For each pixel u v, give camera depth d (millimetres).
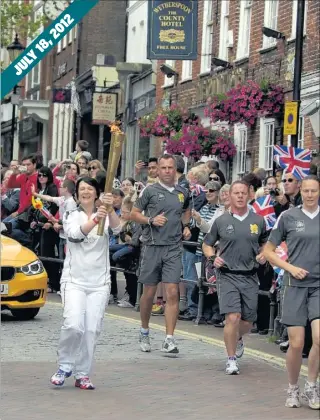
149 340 18844
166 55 35469
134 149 50000
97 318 15172
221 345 19297
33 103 69625
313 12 31047
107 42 60594
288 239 14328
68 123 63781
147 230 18219
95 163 25594
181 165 22344
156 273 18266
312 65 30891
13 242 22688
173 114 37062
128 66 49969
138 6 53156
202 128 35500
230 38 37906
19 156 78688
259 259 16609
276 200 20000
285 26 33031
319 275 14203
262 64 34781
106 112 47531
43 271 22062
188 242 22016
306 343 17625
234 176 36000
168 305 18172
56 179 27625
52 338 19766
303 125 31016
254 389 15359
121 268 24484
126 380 15898
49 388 15156
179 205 18156
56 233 26984
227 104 32812
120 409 13891
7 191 29281
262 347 18922
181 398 14664
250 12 36688
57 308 24188
